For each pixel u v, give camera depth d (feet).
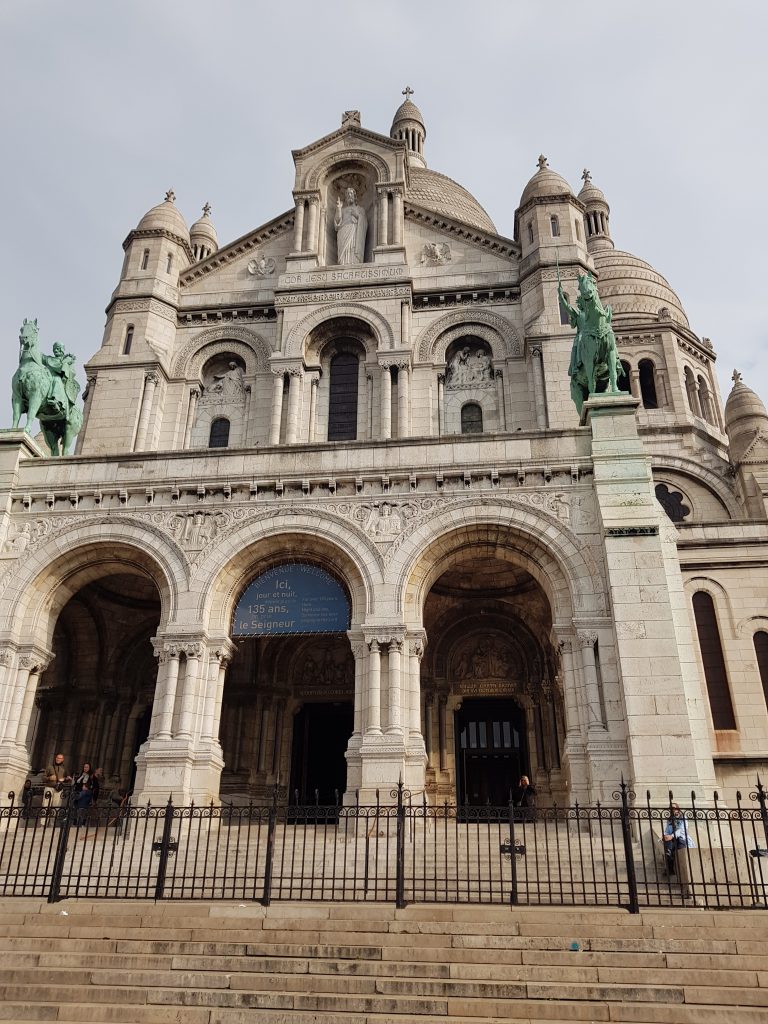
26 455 86.22
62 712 93.97
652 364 145.59
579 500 76.33
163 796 68.49
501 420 104.47
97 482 82.02
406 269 111.34
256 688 94.79
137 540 79.10
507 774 93.97
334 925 44.29
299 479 79.56
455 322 110.42
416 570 76.43
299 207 118.42
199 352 113.70
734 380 128.67
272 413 105.09
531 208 114.52
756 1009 35.76
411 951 41.16
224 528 78.74
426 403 105.70
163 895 49.62
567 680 71.00
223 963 40.45
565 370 101.86
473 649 97.35
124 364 108.78
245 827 72.18
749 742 87.15
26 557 79.82
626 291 155.33
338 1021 35.42
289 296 110.73
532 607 93.20
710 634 93.20
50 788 75.92
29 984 38.88
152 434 106.63
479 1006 36.37
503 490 77.66
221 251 118.73
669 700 66.08
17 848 64.23
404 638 73.15
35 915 46.21
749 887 51.80
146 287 114.11
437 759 92.32
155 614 97.96
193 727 71.87
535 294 108.17
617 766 65.77
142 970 40.06
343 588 77.87
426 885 50.78
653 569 71.00
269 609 77.71
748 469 119.75
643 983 38.34
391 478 78.84
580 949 41.45
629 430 77.92
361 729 70.38
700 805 62.13
